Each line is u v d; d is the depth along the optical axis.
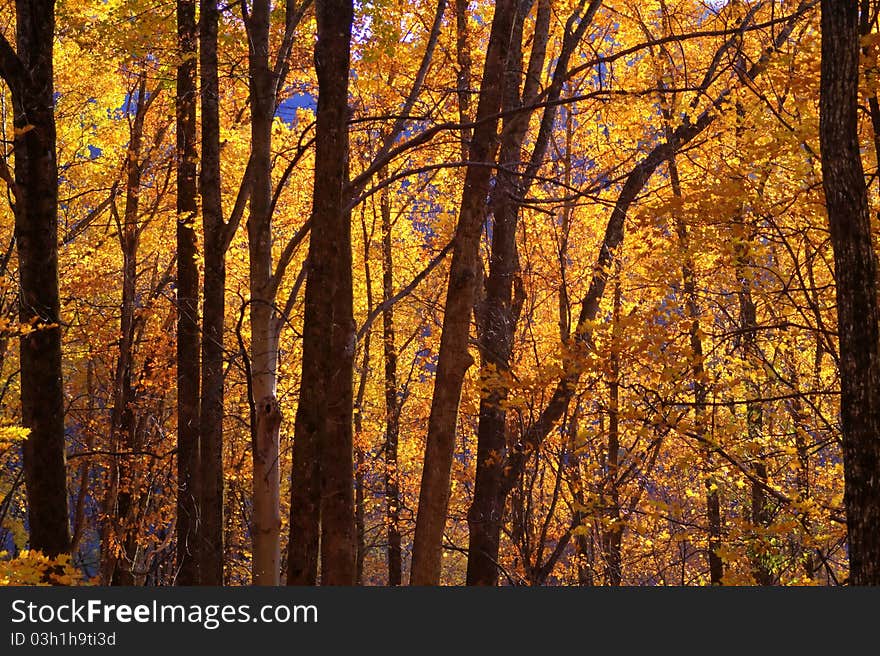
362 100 14.84
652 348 8.10
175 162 16.09
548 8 11.38
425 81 15.12
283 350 18.53
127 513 17.50
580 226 15.74
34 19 8.16
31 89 8.11
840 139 6.09
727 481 10.05
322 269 7.50
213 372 12.54
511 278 10.86
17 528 20.34
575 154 15.25
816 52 7.61
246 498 23.36
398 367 22.91
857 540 5.96
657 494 12.65
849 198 6.05
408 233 20.08
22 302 8.06
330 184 7.55
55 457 8.00
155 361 16.95
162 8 12.52
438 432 8.70
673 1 14.38
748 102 8.59
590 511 8.74
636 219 8.84
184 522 12.89
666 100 9.48
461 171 15.52
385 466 19.55
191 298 13.38
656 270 8.62
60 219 18.62
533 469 11.34
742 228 8.06
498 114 8.25
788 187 8.52
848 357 6.02
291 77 14.56
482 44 15.27
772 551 8.58
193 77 13.11
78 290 16.44
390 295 19.59
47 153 8.15
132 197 16.44
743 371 9.84
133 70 14.55
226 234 12.27
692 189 8.66
